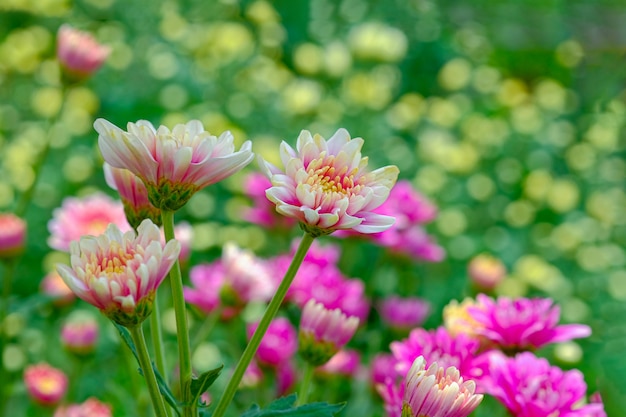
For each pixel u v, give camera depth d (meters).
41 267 1.70
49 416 1.11
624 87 2.42
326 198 0.66
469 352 0.78
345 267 1.25
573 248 1.98
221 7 2.46
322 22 2.53
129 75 2.21
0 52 2.17
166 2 2.40
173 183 0.67
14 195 1.85
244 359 0.67
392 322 1.18
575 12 3.00
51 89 2.04
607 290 1.87
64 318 1.38
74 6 2.37
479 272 1.32
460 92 2.56
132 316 0.64
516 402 0.75
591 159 2.30
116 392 1.10
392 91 2.40
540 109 2.50
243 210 1.45
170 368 1.13
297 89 2.07
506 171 2.21
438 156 2.08
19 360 1.27
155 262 0.64
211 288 1.03
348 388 1.13
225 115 2.07
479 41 2.74
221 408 0.67
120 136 0.66
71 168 1.88
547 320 0.81
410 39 2.56
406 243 1.29
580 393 0.75
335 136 0.69
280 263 1.05
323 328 0.82
